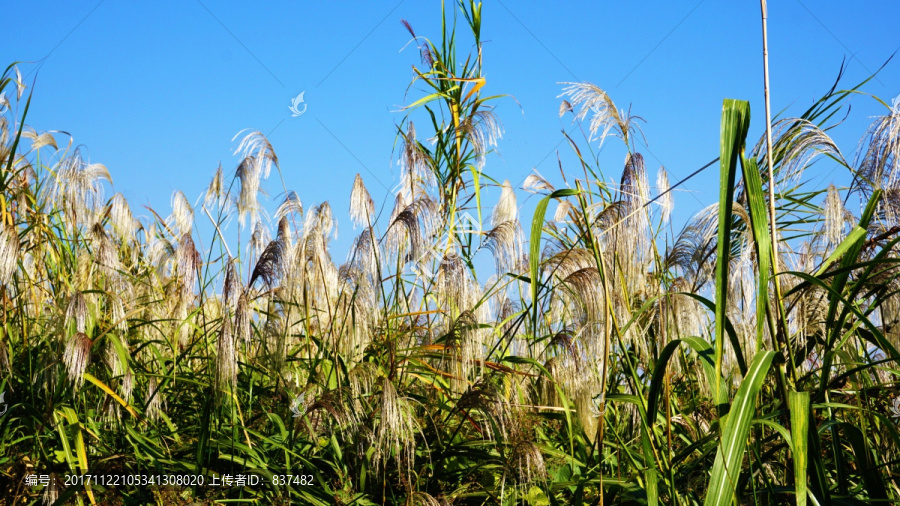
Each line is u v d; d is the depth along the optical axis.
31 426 3.75
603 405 3.54
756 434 3.17
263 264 4.08
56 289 4.98
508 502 3.50
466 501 3.81
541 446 3.85
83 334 3.55
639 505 3.50
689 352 4.01
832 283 2.90
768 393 3.67
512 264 4.65
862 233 2.81
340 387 3.63
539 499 3.67
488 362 4.14
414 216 4.47
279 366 4.34
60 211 5.54
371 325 4.38
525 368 4.71
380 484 3.66
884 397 3.41
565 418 4.11
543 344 4.69
